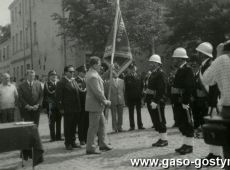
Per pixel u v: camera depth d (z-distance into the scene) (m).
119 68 10.43
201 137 9.82
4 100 10.78
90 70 8.68
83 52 28.39
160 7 24.98
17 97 10.98
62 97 9.39
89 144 8.56
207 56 7.62
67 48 27.86
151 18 22.62
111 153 8.52
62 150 9.37
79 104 9.55
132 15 21.70
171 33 26.22
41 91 10.38
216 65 5.36
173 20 25.66
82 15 21.77
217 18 24.25
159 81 8.78
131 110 12.52
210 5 25.16
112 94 12.04
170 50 28.11
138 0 21.97
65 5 22.33
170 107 20.66
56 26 29.50
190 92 7.64
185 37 26.45
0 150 6.60
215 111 6.68
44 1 30.55
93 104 8.53
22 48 38.22
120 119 12.23
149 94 9.01
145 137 10.63
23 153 7.81
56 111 10.98
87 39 22.06
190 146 7.99
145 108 20.78
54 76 11.27
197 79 8.61
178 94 7.82
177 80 7.81
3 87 10.88
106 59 10.43
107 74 12.12
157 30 23.91
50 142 10.80
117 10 10.21
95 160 7.91
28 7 35.38
